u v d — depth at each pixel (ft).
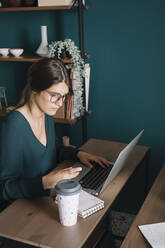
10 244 4.09
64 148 6.36
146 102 8.34
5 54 8.68
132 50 8.09
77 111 8.32
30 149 5.34
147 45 7.90
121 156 4.90
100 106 8.92
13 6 8.21
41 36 9.01
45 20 8.79
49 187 4.68
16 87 9.91
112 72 8.48
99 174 5.51
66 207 4.06
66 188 4.04
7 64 9.77
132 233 4.14
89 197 4.70
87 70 8.31
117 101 8.67
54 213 4.51
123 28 8.01
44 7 7.66
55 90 4.82
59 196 4.04
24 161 5.39
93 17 8.22
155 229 4.17
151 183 8.89
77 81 7.98
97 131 9.19
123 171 5.73
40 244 3.90
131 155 6.41
